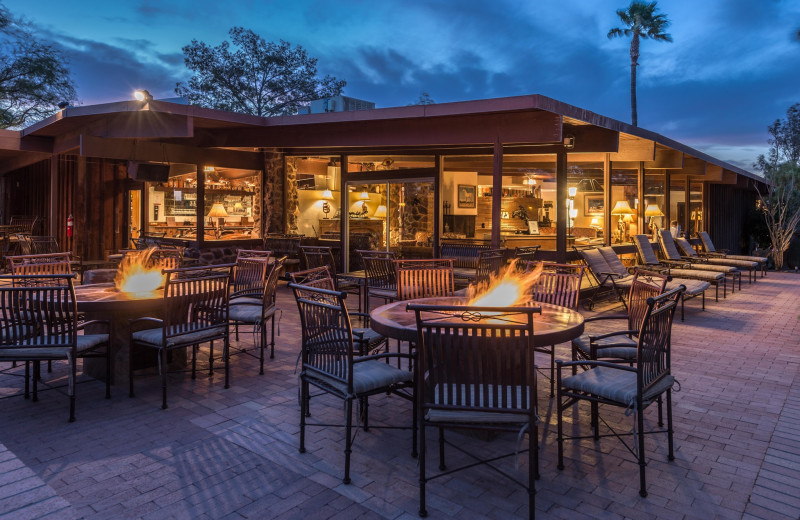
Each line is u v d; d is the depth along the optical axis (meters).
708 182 15.41
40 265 5.14
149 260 5.86
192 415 3.56
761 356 5.21
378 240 10.43
